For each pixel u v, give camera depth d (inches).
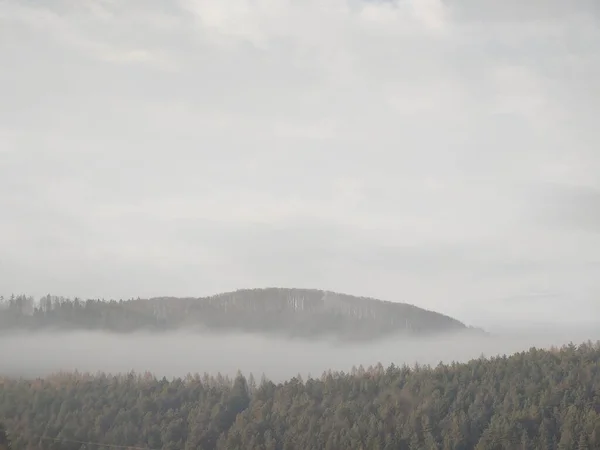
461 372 6363.2
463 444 5196.9
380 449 5226.4
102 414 6077.8
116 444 5723.4
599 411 5359.3
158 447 5713.6
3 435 5743.1
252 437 5659.5
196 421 5994.1
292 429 5728.3
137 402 6328.7
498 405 5561.0
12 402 6264.8
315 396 6294.3
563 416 5270.7
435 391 5900.6
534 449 4963.1
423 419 5531.5
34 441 5679.1
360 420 5659.5
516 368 6269.7
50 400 6343.5
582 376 5856.3
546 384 5797.2
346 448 5334.6
